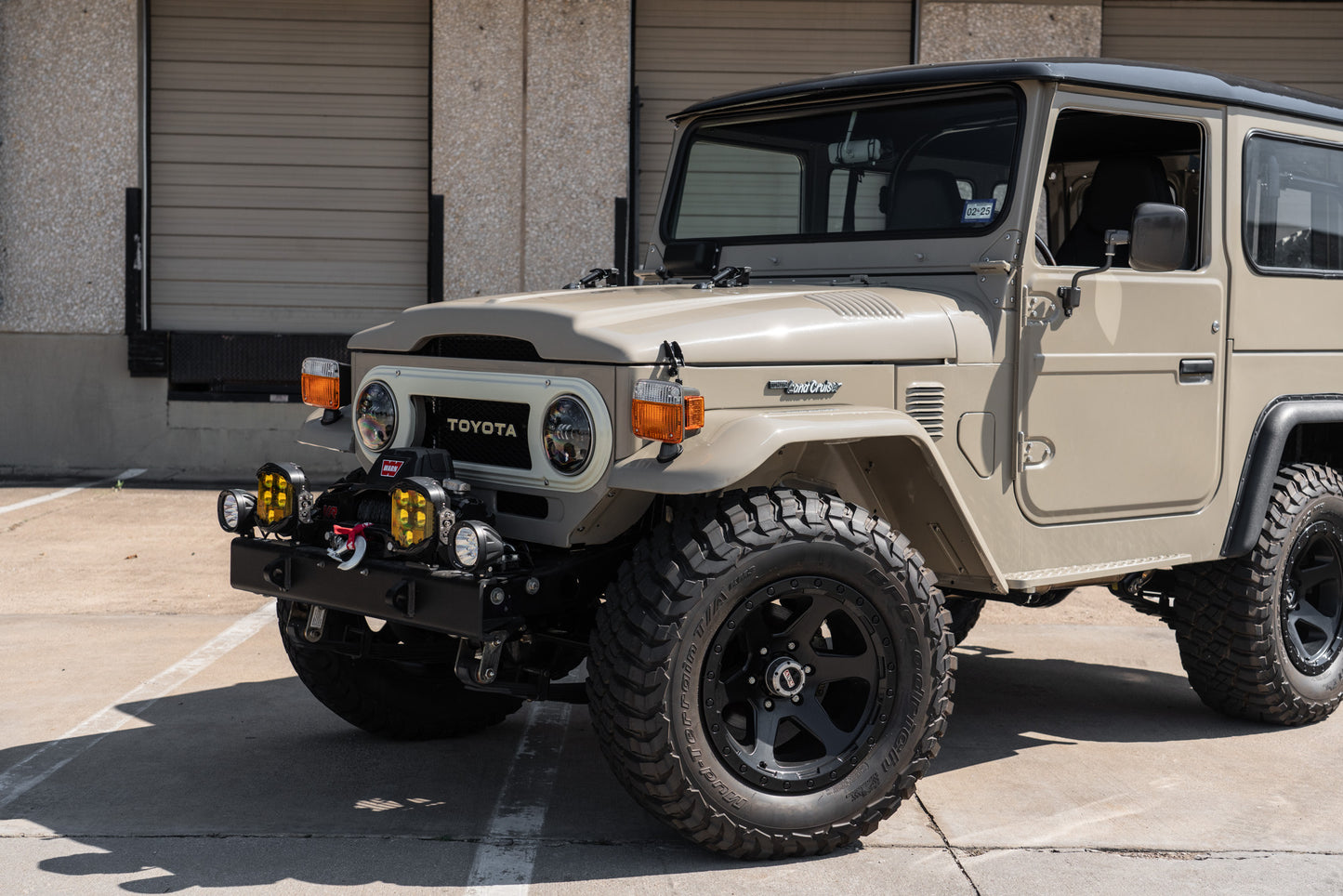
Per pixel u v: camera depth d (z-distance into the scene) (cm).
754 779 312
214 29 1026
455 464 346
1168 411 402
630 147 1024
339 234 1044
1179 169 420
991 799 370
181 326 1048
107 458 1039
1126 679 520
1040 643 577
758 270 421
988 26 1018
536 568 319
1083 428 381
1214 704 457
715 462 294
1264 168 434
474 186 1023
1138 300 392
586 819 348
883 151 395
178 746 405
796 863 318
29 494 940
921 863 319
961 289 371
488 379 334
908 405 344
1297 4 1031
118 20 1014
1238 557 436
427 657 381
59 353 1031
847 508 322
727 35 1027
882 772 325
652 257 458
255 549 354
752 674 321
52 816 342
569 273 1030
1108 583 434
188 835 330
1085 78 370
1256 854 328
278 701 457
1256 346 430
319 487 1031
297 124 1035
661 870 312
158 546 749
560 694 345
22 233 1025
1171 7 1032
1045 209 440
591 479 311
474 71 1016
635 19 1023
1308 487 446
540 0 1011
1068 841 336
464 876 307
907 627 325
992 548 365
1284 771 400
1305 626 468
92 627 561
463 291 1030
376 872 308
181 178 1038
